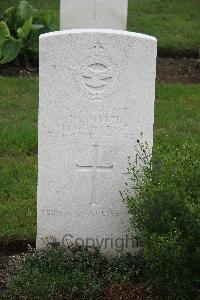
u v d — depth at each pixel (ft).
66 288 17.22
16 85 34.55
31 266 18.17
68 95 17.80
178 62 40.86
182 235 16.28
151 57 17.63
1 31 36.58
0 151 26.61
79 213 18.63
